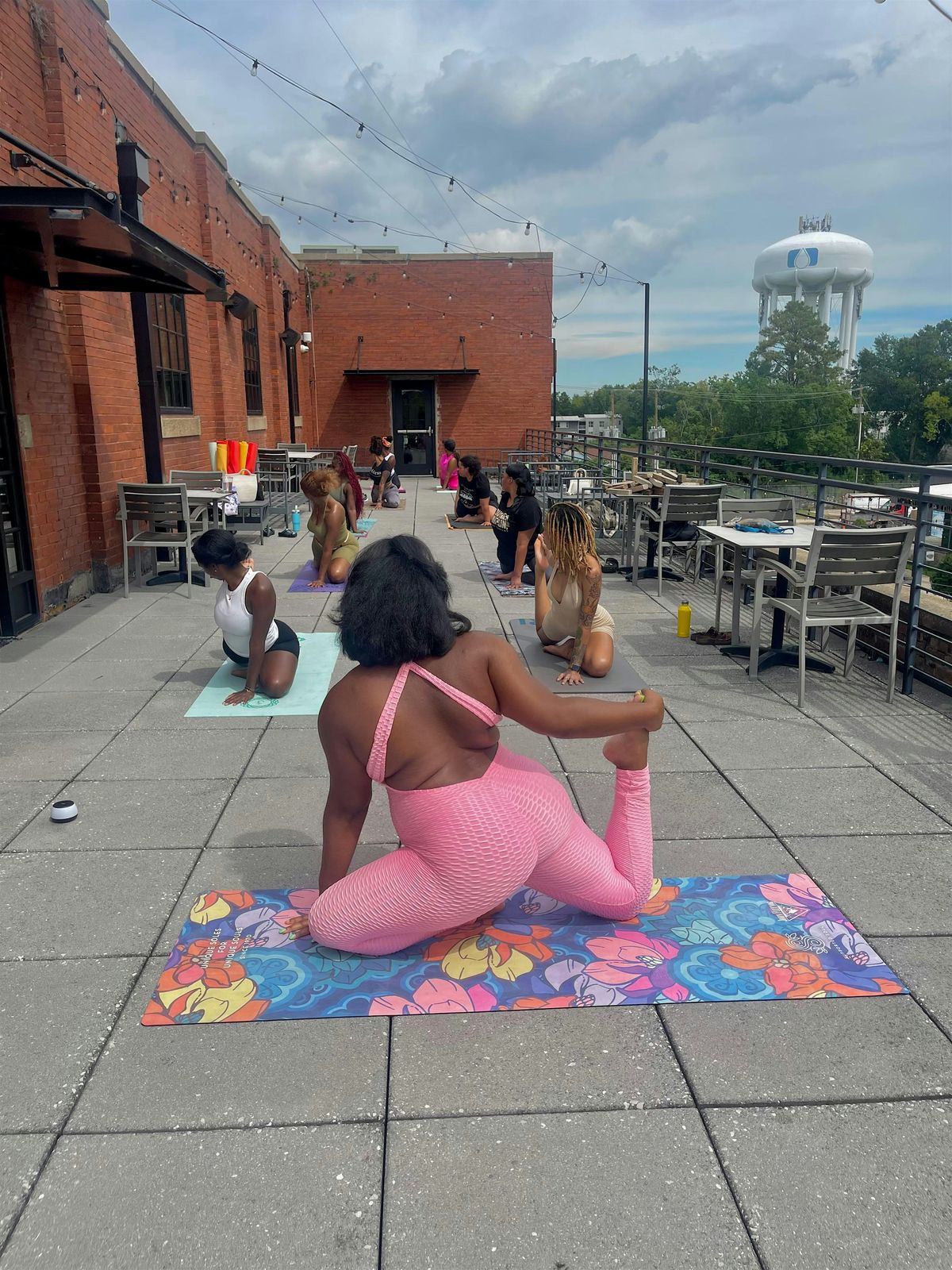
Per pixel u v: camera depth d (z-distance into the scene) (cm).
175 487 852
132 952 290
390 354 2345
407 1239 188
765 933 297
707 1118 220
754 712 529
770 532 634
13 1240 188
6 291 708
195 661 639
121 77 959
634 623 760
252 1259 183
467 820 246
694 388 12838
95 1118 221
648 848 293
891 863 347
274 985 270
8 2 700
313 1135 215
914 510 601
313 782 426
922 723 509
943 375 12169
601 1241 187
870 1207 195
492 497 1371
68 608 820
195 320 1297
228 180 1483
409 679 244
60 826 380
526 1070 236
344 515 911
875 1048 245
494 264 2312
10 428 720
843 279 11950
